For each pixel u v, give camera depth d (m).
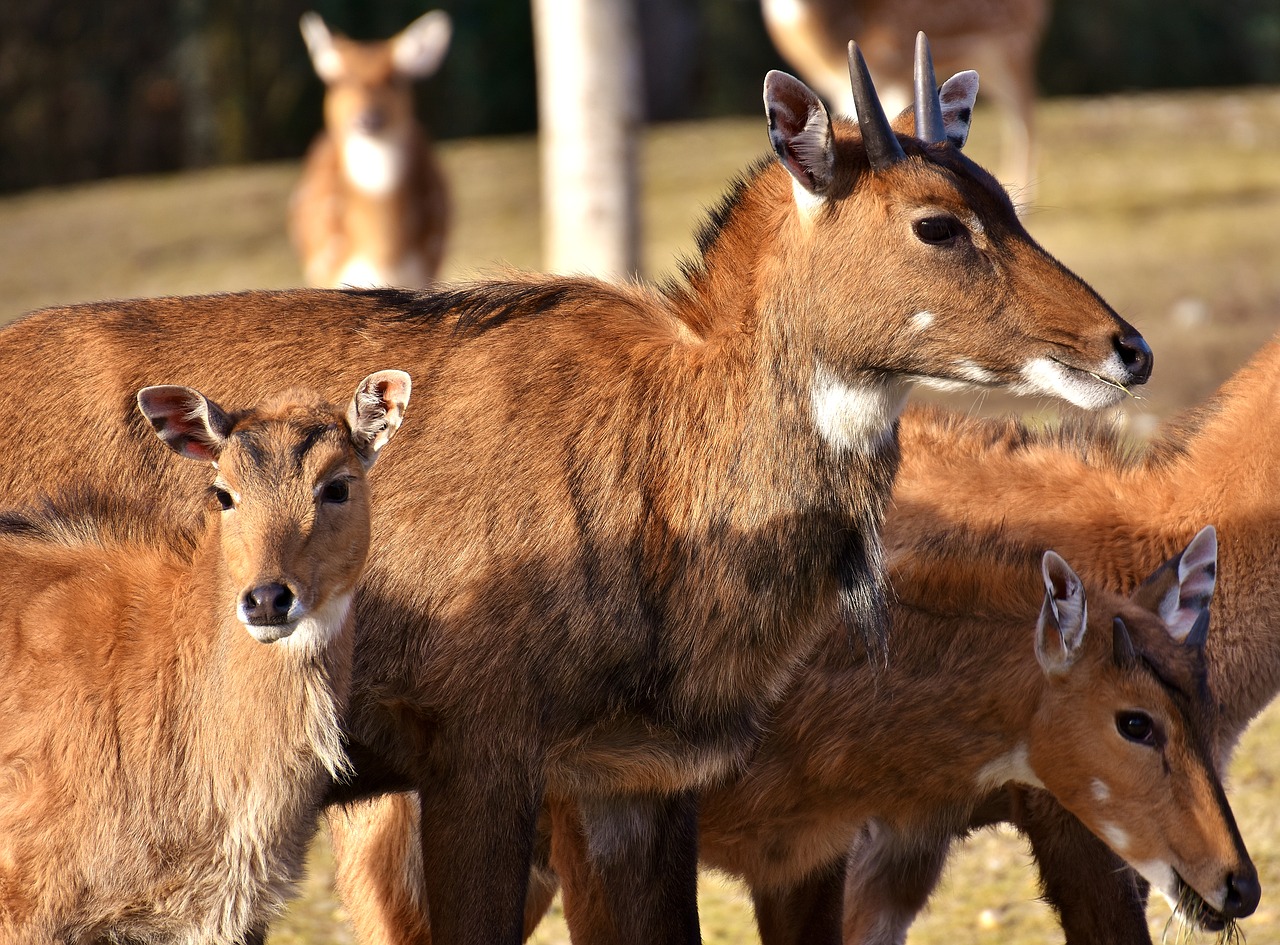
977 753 13.12
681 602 11.91
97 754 11.45
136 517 12.20
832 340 11.80
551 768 12.06
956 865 17.75
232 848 11.63
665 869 12.88
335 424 11.34
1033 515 13.98
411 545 11.83
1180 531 13.79
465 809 11.80
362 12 67.00
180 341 12.41
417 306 12.54
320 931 16.28
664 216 44.75
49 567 11.94
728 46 72.69
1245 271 37.72
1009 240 11.67
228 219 48.94
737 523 11.91
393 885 13.16
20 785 11.41
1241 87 73.38
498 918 11.82
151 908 11.65
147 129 66.88
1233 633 13.59
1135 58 72.38
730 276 12.27
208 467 12.20
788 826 13.59
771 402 11.91
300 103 67.12
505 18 68.19
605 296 12.63
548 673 11.74
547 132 31.89
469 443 11.95
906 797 13.48
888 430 12.05
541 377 12.11
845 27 33.94
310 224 34.56
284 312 12.53
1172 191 45.31
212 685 11.48
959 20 35.25
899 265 11.60
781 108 11.71
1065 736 12.57
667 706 12.00
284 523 10.99
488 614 11.70
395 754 12.14
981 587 13.17
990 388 11.82
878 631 12.23
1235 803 17.98
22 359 12.46
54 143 66.19
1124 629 12.29
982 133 50.75
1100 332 11.43
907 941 15.95
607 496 11.87
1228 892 12.02
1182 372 30.73
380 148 33.38
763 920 14.27
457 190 50.38
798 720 13.30
